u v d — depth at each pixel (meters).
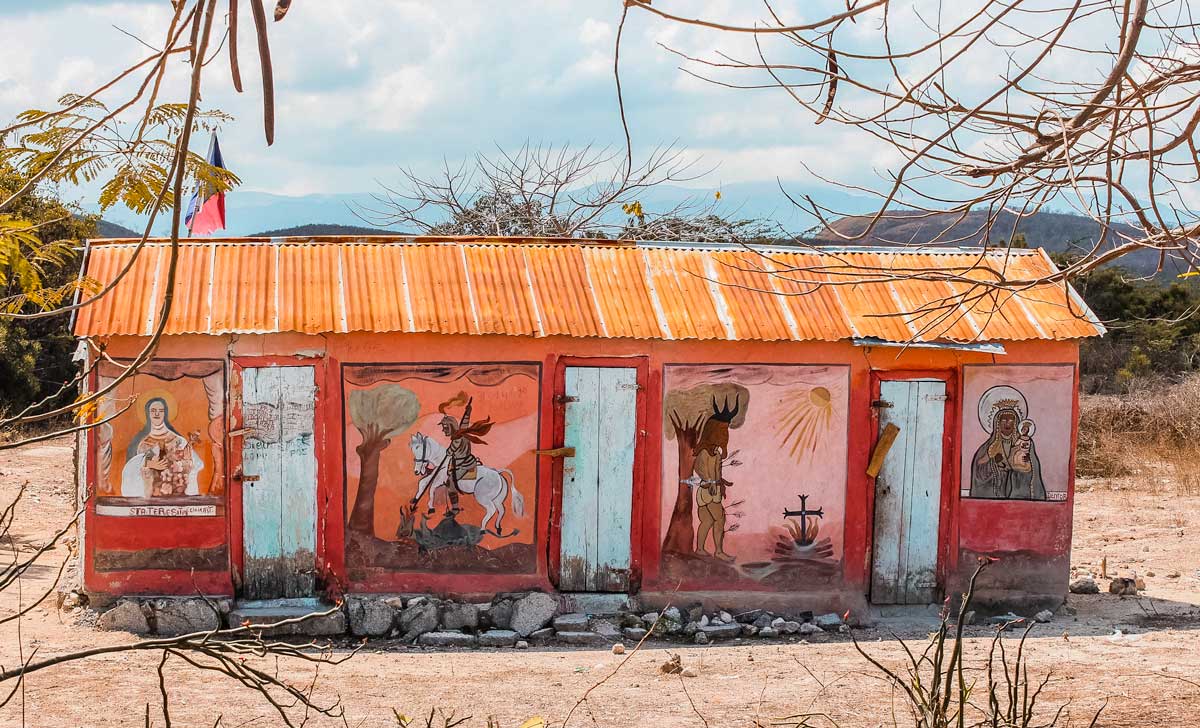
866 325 11.67
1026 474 11.92
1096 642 10.62
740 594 11.74
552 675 9.62
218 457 11.09
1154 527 16.66
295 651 4.04
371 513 11.32
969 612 11.86
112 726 7.57
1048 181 4.51
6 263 3.96
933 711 5.41
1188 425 23.31
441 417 11.39
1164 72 4.27
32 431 24.67
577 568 11.57
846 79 4.35
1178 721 7.64
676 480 11.66
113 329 10.67
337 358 11.24
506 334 11.21
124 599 10.87
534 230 22.88
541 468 11.52
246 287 11.30
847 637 11.34
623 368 11.57
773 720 7.93
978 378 11.86
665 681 9.34
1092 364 33.53
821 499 11.80
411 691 8.98
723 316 11.66
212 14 2.45
